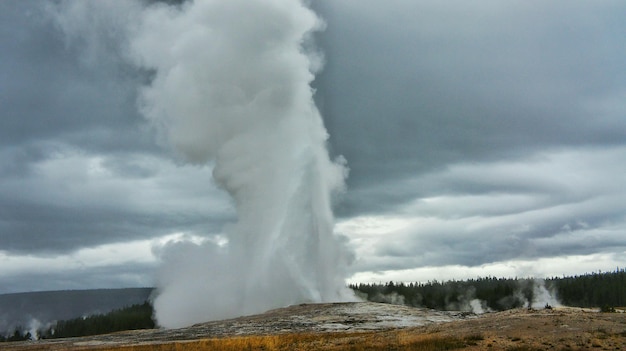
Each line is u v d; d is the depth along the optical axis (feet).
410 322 189.37
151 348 146.61
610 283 508.53
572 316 139.44
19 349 179.73
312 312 218.59
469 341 120.06
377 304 234.17
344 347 128.36
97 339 203.21
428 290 590.55
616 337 114.42
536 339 117.19
